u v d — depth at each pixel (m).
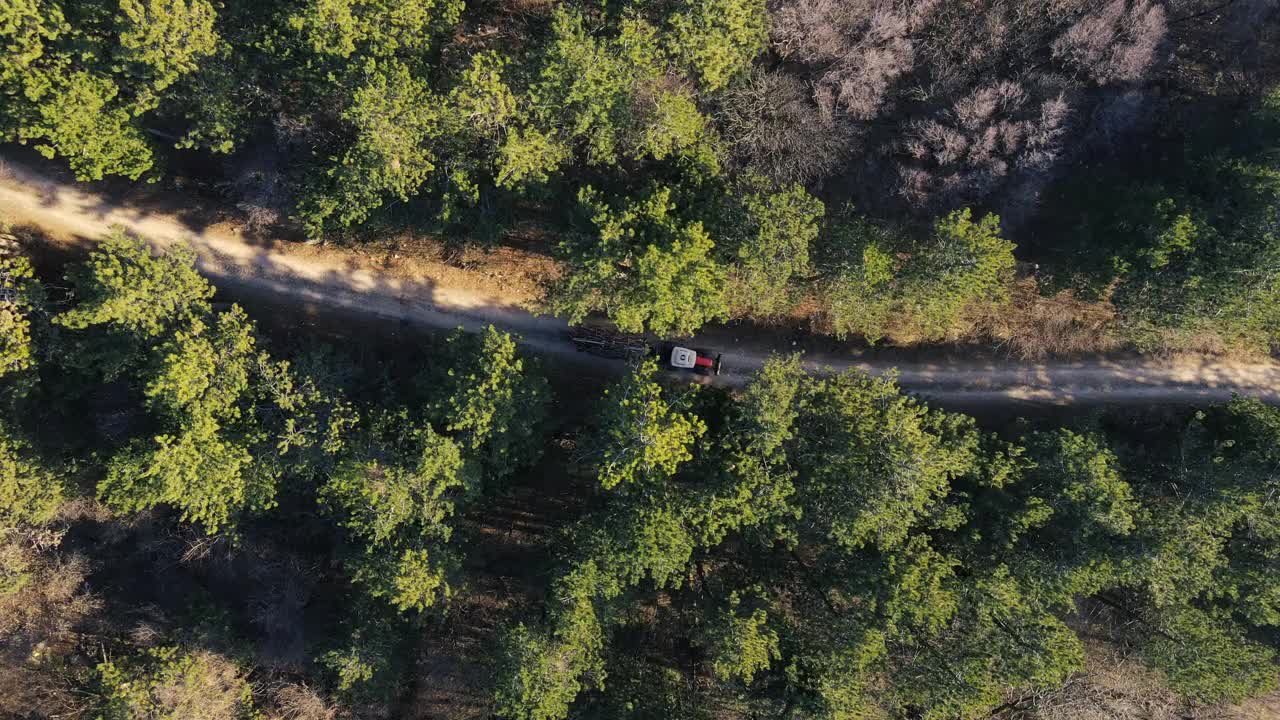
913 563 39.50
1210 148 42.78
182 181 46.75
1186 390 49.56
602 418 40.97
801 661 39.38
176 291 39.34
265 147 44.41
